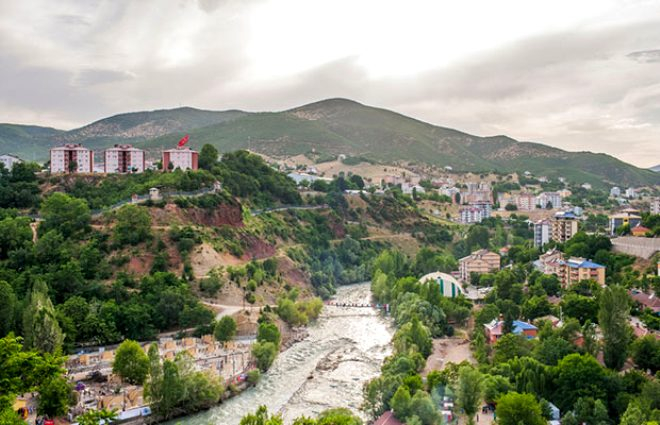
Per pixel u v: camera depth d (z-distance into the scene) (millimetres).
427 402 199750
